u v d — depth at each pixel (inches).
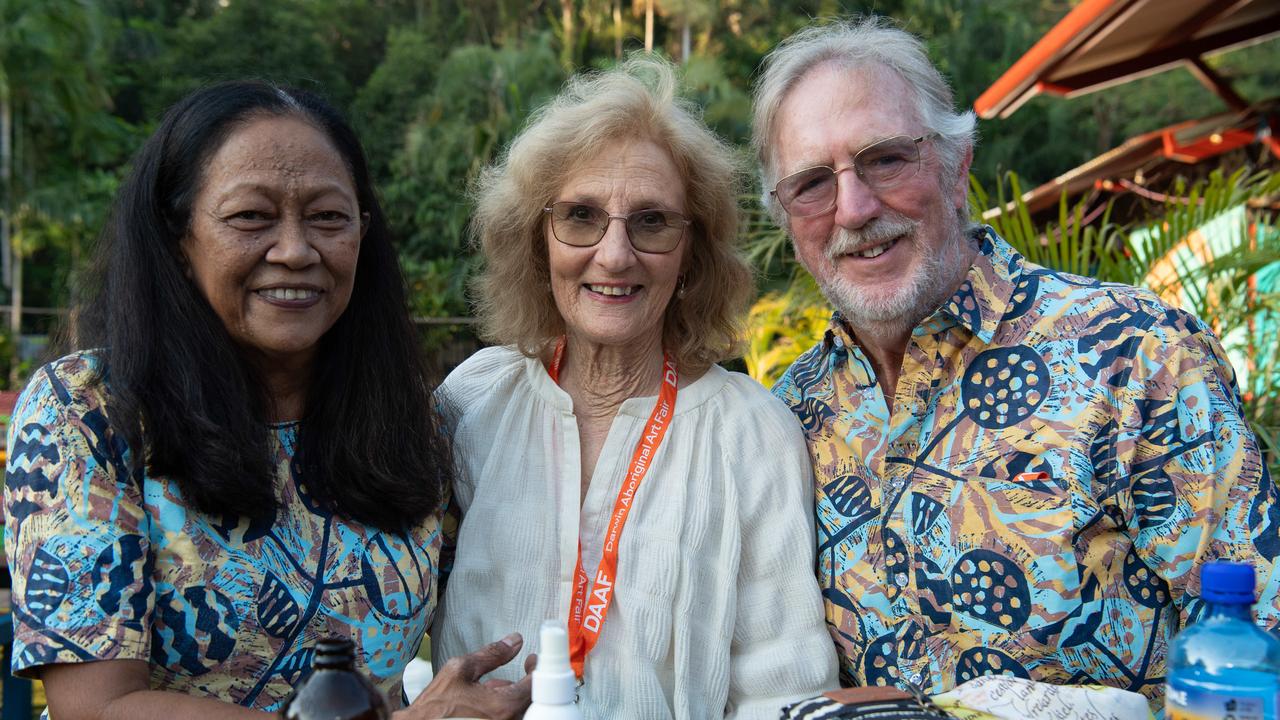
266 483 73.1
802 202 91.7
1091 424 82.3
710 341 96.4
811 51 93.3
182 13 1450.5
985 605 83.5
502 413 94.0
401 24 1352.1
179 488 71.2
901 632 86.5
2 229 1015.0
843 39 93.1
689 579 85.2
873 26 95.0
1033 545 82.3
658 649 83.8
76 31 944.9
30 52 892.6
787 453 91.6
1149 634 81.7
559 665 57.9
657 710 82.7
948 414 87.2
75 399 69.9
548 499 89.7
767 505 89.5
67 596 65.9
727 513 88.7
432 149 866.8
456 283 676.1
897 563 86.8
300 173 72.4
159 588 70.8
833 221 90.4
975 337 86.4
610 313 88.6
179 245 73.2
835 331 95.0
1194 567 79.1
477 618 86.8
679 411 92.1
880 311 88.3
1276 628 76.2
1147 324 82.8
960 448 86.0
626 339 89.2
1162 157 341.7
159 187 72.3
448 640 86.9
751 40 1126.4
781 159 93.8
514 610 86.5
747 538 89.1
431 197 833.5
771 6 1127.6
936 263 88.5
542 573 87.3
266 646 73.0
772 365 212.1
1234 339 164.2
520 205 92.5
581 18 1227.9
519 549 87.6
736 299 96.0
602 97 88.0
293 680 74.1
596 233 87.4
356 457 78.1
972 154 93.9
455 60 940.0
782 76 94.1
